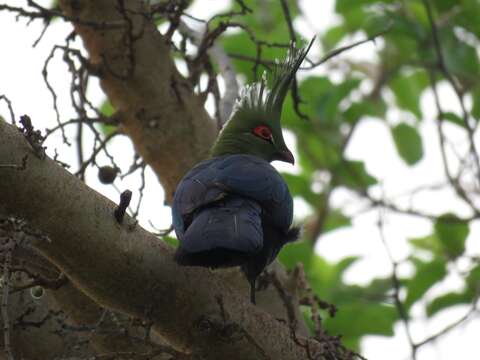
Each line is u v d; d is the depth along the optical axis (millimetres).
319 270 17219
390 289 15359
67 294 8898
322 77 16578
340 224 17156
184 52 11633
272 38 15828
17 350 9258
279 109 11133
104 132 15875
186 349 8117
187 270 7840
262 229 8906
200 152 11586
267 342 8164
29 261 8703
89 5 11375
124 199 7383
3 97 8000
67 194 7293
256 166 9117
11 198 7117
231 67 12375
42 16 10375
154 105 11523
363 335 14625
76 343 8000
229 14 11047
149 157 11711
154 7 11312
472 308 12195
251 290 9500
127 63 11398
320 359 8352
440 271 14820
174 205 8703
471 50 16312
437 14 16469
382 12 16812
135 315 7949
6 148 7016
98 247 7477
